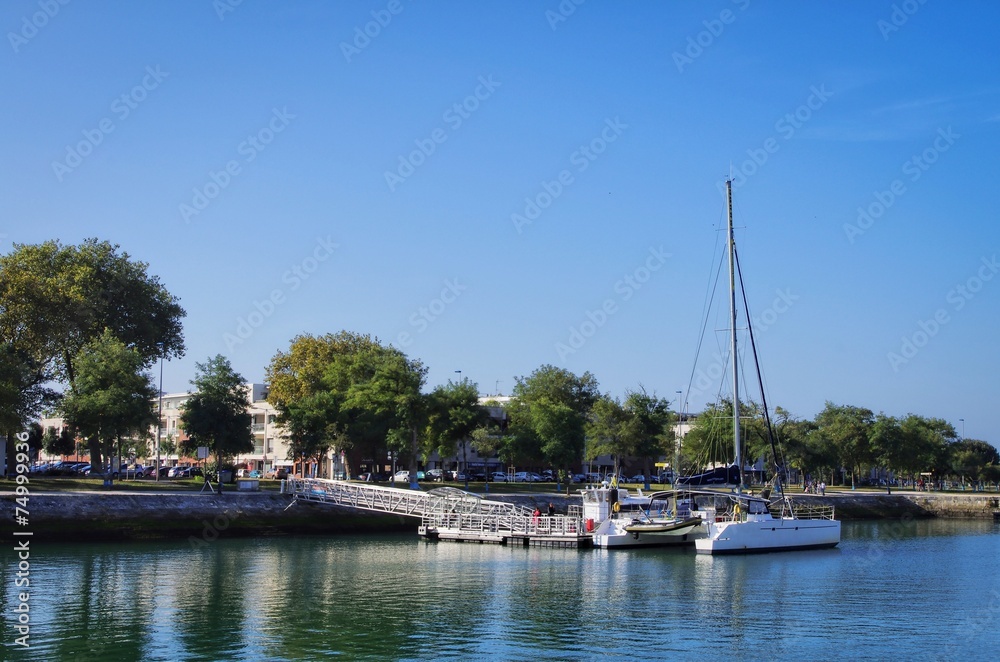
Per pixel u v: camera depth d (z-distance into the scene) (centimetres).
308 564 5538
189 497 7150
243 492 7938
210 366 9112
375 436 10062
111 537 6588
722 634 3638
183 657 3209
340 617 3884
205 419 8788
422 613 3991
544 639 3522
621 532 6556
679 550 6438
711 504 6812
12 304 8344
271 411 15038
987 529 9094
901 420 13538
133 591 4456
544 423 10544
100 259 10075
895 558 6144
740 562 5828
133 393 8244
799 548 6519
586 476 14925
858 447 13025
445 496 7619
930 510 11188
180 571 5144
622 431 11338
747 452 10875
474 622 3816
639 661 3209
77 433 9169
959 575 5294
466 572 5244
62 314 8669
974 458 16800
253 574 5069
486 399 16675
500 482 12838
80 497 6656
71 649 3297
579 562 5750
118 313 9981
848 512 10619
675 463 11138
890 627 3791
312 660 3192
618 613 4034
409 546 6619
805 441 11756
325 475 13425
